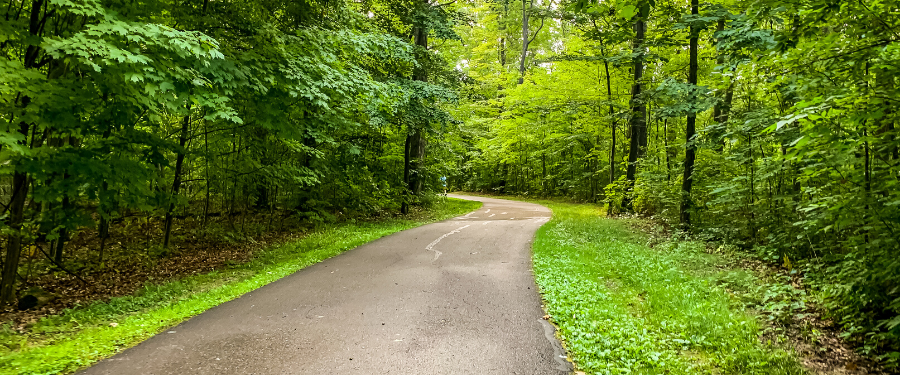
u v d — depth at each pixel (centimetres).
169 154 1266
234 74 841
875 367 480
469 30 3825
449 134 2619
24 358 448
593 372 441
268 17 1101
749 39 965
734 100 1310
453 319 589
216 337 521
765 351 511
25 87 603
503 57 4384
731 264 940
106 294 809
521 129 3044
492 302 666
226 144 1358
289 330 546
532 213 2239
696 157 1515
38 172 682
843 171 592
